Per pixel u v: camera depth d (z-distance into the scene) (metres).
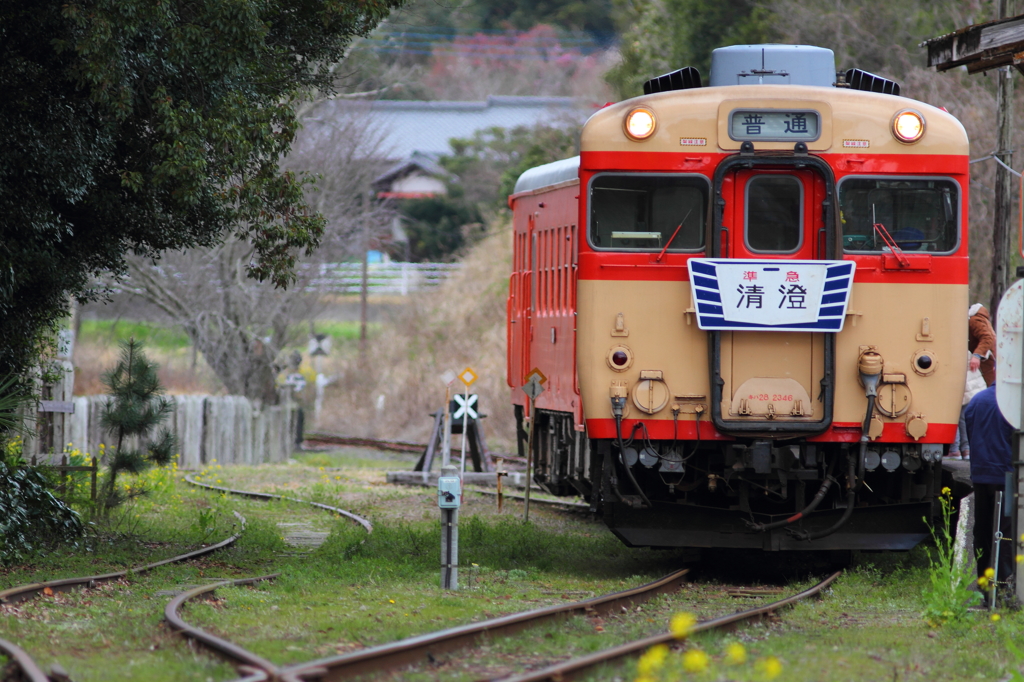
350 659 25.06
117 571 41.16
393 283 183.62
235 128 44.34
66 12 40.16
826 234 39.88
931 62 43.88
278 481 88.94
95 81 40.62
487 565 45.03
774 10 112.06
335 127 130.88
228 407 115.19
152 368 55.75
